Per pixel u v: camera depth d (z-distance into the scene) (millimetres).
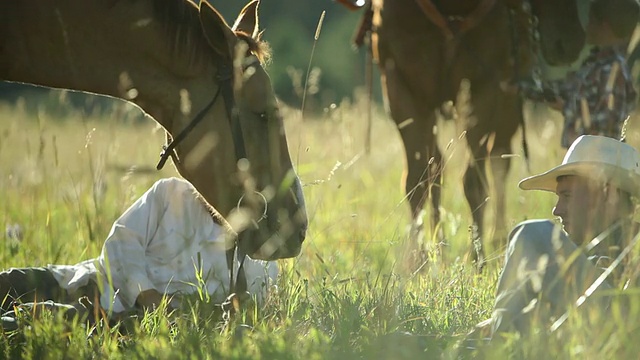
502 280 7379
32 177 16391
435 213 13430
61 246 12242
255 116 9117
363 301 9234
